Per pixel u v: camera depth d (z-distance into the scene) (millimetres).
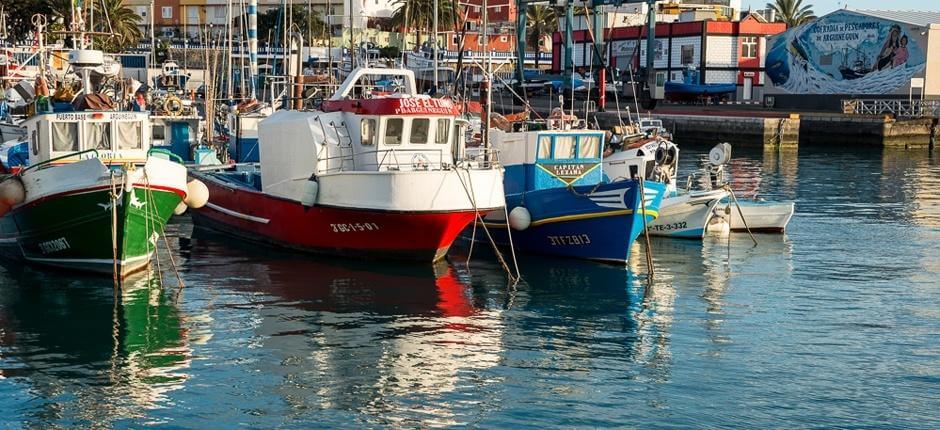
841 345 14758
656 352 14320
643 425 11625
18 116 27609
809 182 37594
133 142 19875
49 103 20969
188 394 12367
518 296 17609
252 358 13758
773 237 24297
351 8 34438
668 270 20062
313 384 12781
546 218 20844
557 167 21906
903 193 34094
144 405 11992
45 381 12727
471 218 19484
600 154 22328
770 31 74125
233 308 16359
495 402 12266
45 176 17734
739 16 84000
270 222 21469
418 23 48938
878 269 20328
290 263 20062
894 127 55062
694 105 70938
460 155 21031
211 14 92812
